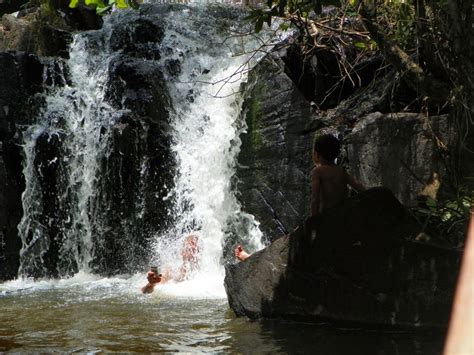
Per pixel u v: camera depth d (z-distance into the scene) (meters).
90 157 9.66
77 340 4.50
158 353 4.05
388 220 4.71
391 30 6.68
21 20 11.76
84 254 9.48
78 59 10.84
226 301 6.16
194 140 9.30
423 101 7.21
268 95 8.59
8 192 9.28
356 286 4.67
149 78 9.74
